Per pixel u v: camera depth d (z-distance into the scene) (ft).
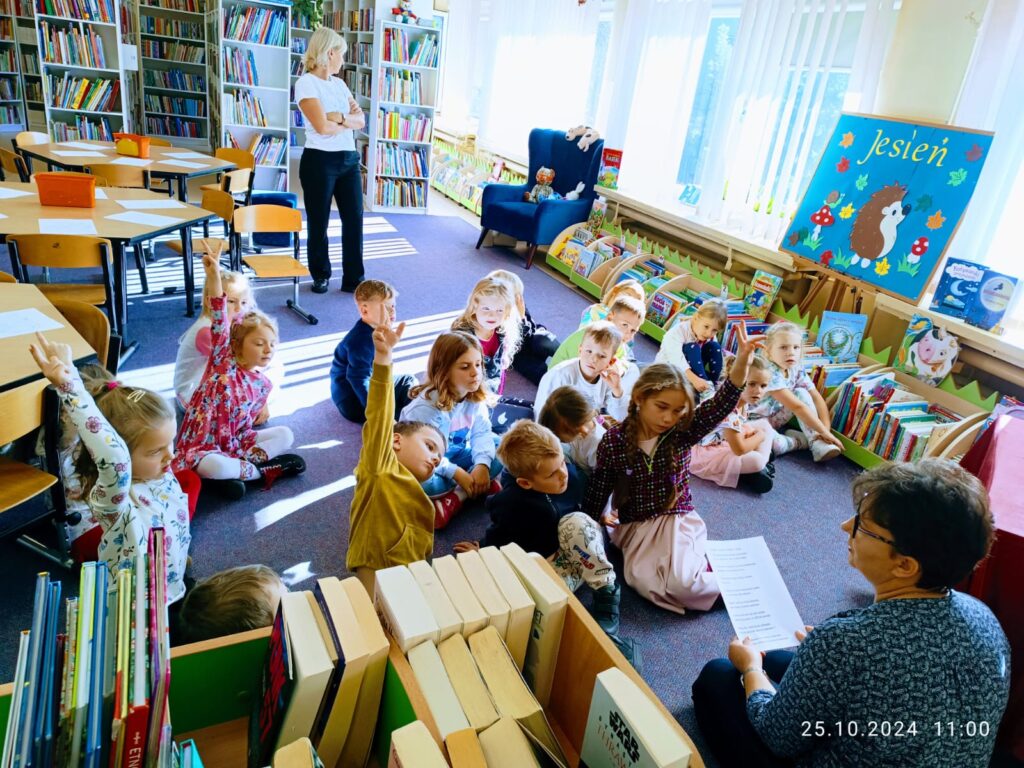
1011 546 4.78
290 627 2.77
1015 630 4.84
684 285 14.69
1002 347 9.95
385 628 3.06
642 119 17.66
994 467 5.73
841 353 11.82
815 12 12.74
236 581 3.86
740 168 14.79
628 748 2.59
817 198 12.55
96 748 1.98
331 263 16.98
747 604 5.98
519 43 22.81
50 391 5.28
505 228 19.27
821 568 7.96
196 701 3.10
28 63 22.61
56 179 10.38
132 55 20.16
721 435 9.62
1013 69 10.18
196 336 8.29
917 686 3.33
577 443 7.75
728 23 15.65
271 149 21.44
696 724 5.46
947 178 10.63
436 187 28.99
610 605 6.03
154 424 4.72
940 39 11.07
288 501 7.71
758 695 4.39
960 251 11.12
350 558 6.18
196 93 25.07
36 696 2.09
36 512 6.98
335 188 14.32
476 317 9.52
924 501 3.43
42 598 2.42
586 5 19.52
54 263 8.96
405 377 9.72
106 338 7.29
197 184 21.25
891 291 11.20
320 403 10.08
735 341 12.51
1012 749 5.01
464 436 8.10
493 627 2.98
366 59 24.50
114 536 4.19
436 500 7.49
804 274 13.19
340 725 2.82
